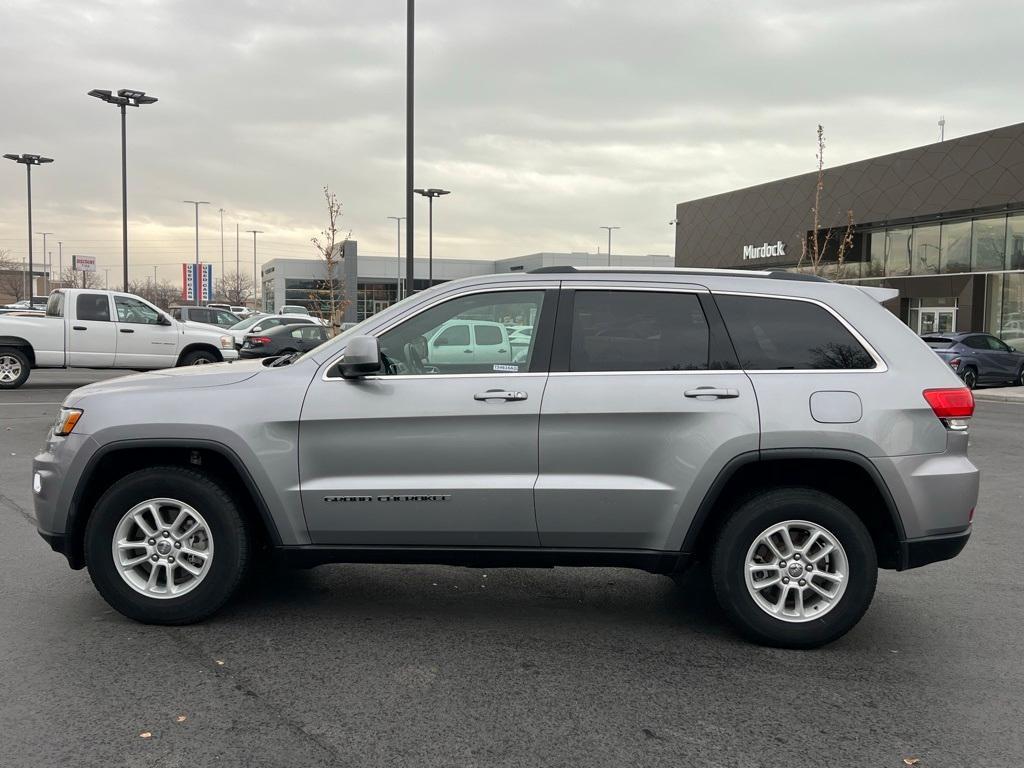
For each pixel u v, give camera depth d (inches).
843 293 172.7
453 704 140.6
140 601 171.9
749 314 170.2
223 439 166.1
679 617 186.9
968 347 851.4
